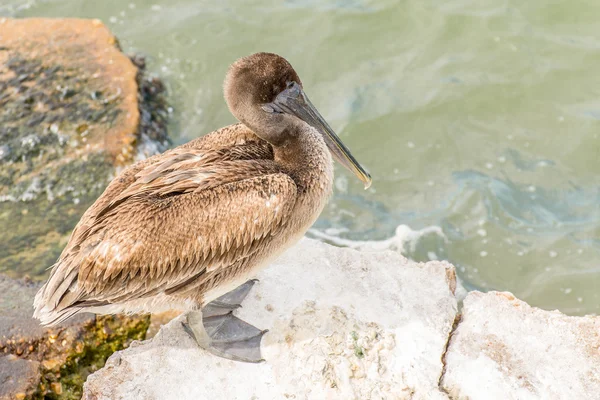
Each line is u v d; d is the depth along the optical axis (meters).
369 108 12.40
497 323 7.44
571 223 10.76
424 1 13.95
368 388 6.91
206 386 7.10
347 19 13.86
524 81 12.56
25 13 14.52
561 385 6.88
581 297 9.93
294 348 7.26
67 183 10.91
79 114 11.65
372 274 8.05
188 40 13.78
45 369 8.11
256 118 7.30
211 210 6.68
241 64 7.33
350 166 7.85
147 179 6.82
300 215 7.14
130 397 7.01
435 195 11.24
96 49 12.85
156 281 6.68
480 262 10.45
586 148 11.62
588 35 13.20
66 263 6.69
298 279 7.99
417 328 7.41
